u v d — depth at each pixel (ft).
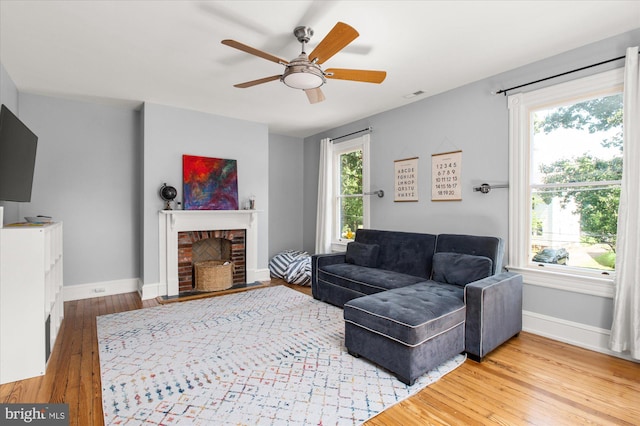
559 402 6.29
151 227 13.56
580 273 9.02
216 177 15.12
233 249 15.81
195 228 14.55
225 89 11.94
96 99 13.10
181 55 9.26
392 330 7.12
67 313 11.51
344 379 7.12
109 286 14.07
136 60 9.58
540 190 9.87
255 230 16.33
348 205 17.26
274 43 8.54
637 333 7.63
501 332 8.59
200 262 15.85
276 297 13.69
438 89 11.98
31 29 7.87
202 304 12.65
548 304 9.47
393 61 9.67
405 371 6.91
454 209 11.90
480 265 9.57
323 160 18.02
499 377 7.23
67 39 8.35
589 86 8.66
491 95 10.78
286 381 7.02
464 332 8.18
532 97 9.77
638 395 6.50
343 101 13.32
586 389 6.73
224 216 15.33
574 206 9.23
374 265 12.91
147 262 13.48
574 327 8.94
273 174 19.54
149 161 13.46
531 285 9.82
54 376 7.19
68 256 13.20
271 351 8.50
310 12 7.18
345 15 7.30
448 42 8.55
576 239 9.19
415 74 10.61
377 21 7.54
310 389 6.72
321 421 5.71
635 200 7.75
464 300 8.30
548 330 9.44
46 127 12.71
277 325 10.40
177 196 14.11
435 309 7.54
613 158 8.51
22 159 8.48
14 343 6.95
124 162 14.39
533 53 9.20
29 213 12.40
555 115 9.56
